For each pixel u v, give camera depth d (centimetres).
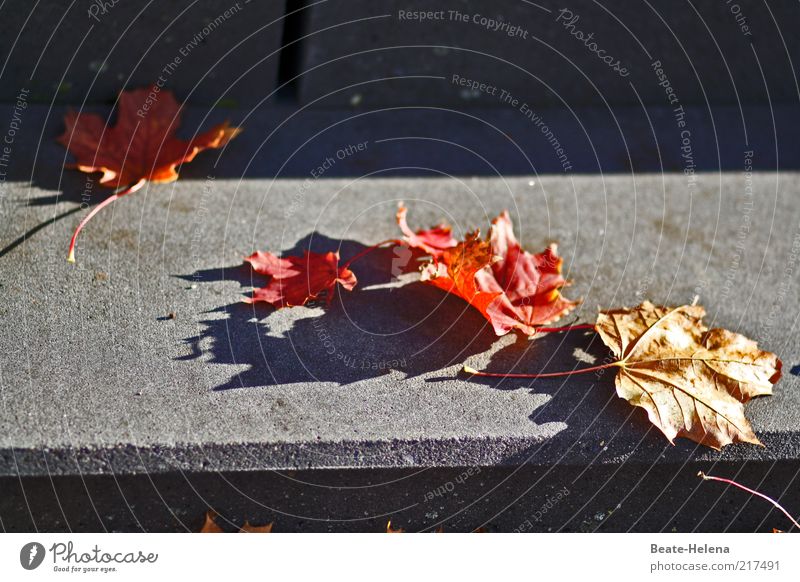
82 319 129
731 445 125
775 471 127
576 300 133
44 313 129
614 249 137
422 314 131
